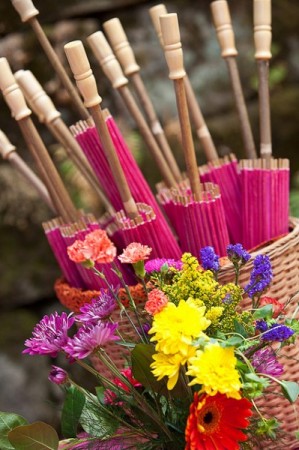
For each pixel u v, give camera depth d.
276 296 1.79
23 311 3.46
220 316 1.60
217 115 3.66
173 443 1.63
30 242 3.46
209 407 1.54
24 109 1.86
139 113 1.97
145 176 3.48
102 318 1.61
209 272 1.59
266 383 1.53
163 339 1.52
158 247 1.83
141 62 3.54
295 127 3.75
